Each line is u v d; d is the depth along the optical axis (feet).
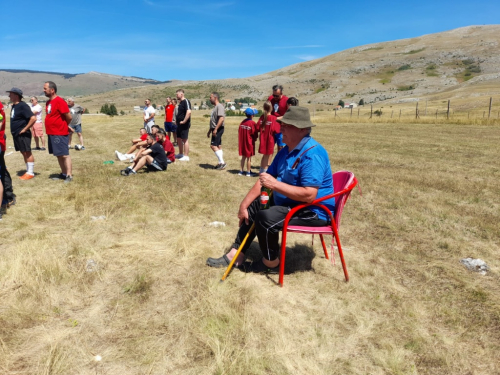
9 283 9.91
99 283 10.30
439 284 10.64
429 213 17.39
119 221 15.66
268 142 25.35
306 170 9.99
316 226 10.66
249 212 11.42
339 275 11.17
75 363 7.21
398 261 12.25
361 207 18.43
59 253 12.01
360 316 8.97
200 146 44.42
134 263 11.59
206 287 10.16
